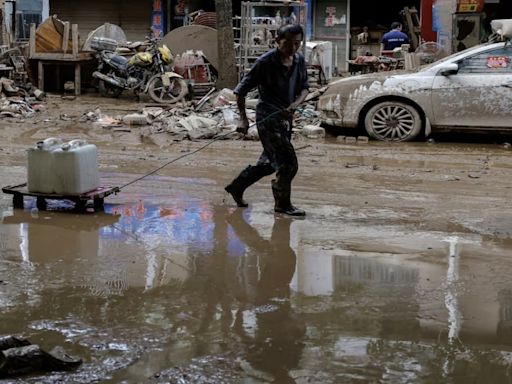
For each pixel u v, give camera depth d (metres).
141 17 27.41
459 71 12.01
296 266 5.64
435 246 6.22
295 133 12.80
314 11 27.38
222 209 7.43
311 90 17.12
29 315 4.60
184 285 5.18
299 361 3.99
